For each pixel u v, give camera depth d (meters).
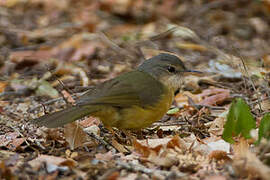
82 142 9.29
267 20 21.42
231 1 22.53
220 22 20.98
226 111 11.27
